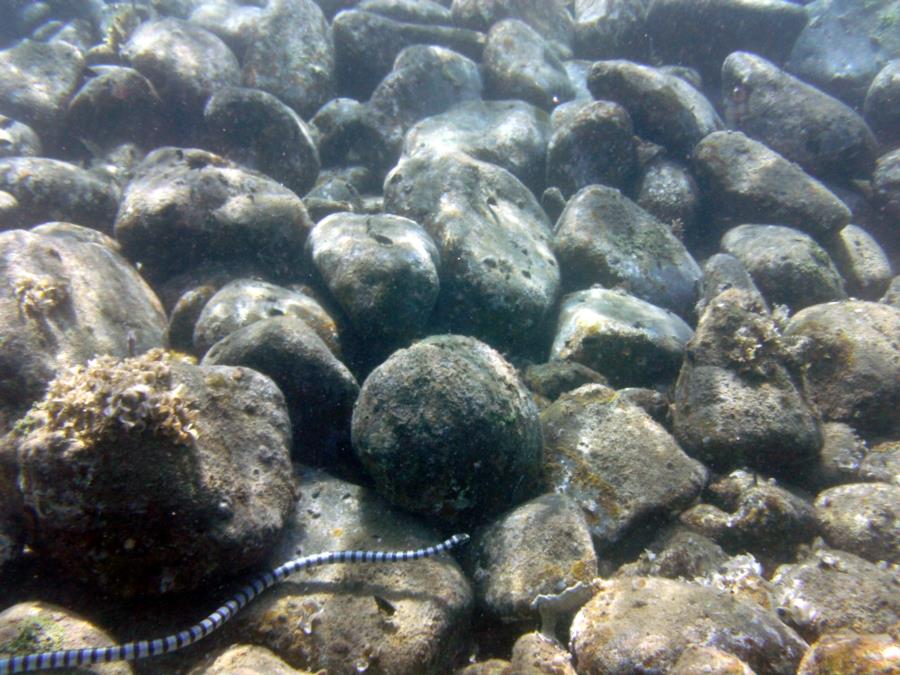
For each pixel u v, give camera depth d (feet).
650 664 2.52
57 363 3.61
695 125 6.81
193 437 2.83
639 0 9.22
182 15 9.62
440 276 4.90
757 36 8.55
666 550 3.41
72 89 7.09
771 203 6.23
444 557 3.22
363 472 3.76
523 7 8.98
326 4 9.37
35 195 5.19
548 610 2.98
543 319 4.98
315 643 2.78
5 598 2.84
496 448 3.31
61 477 2.63
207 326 4.14
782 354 4.15
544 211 6.24
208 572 2.80
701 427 4.03
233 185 4.97
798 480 4.09
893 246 7.34
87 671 2.51
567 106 7.26
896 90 7.92
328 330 4.26
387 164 7.23
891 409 4.37
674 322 5.01
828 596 3.00
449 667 2.96
